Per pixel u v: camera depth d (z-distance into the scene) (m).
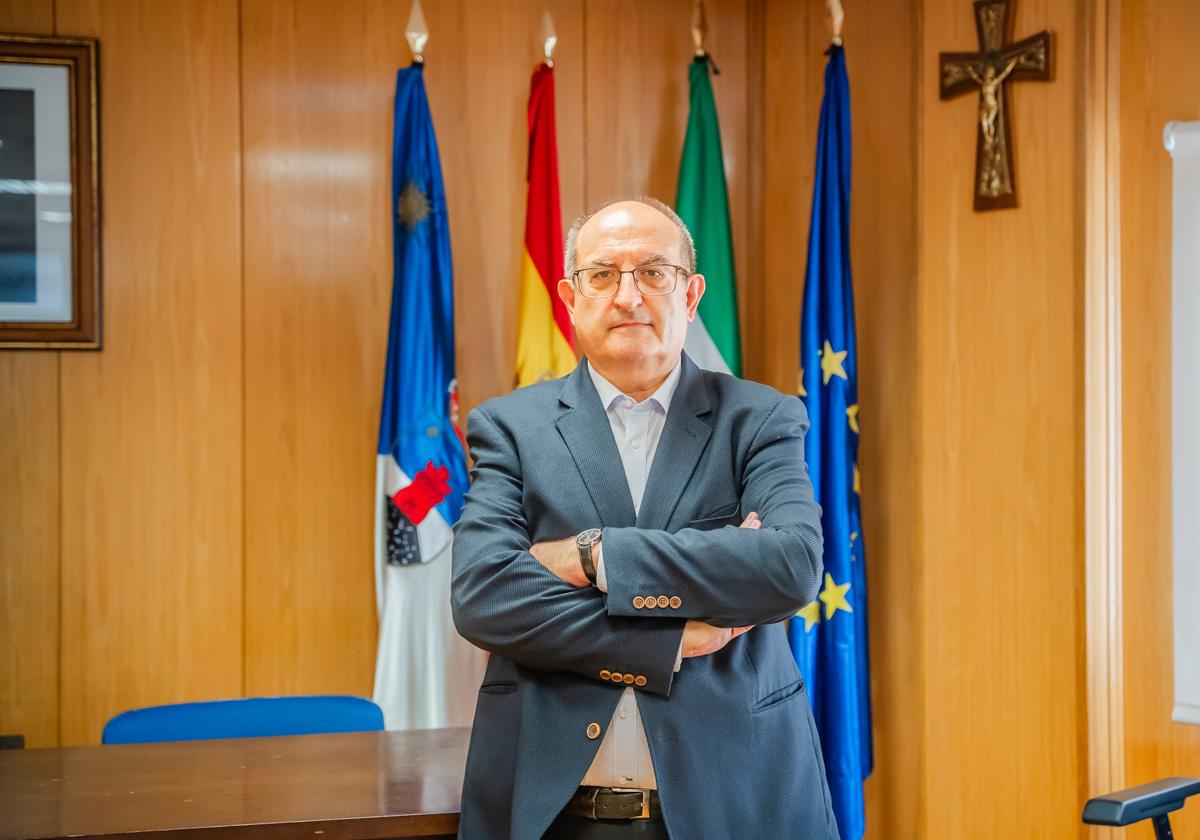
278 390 3.49
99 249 3.35
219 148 3.45
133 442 3.39
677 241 1.78
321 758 2.12
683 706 1.60
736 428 1.77
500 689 1.71
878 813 3.41
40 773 2.02
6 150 3.30
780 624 1.78
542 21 3.62
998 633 3.07
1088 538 2.86
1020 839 3.00
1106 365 2.89
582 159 3.71
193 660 3.42
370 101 3.54
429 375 3.35
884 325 3.41
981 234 3.13
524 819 1.58
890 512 3.39
